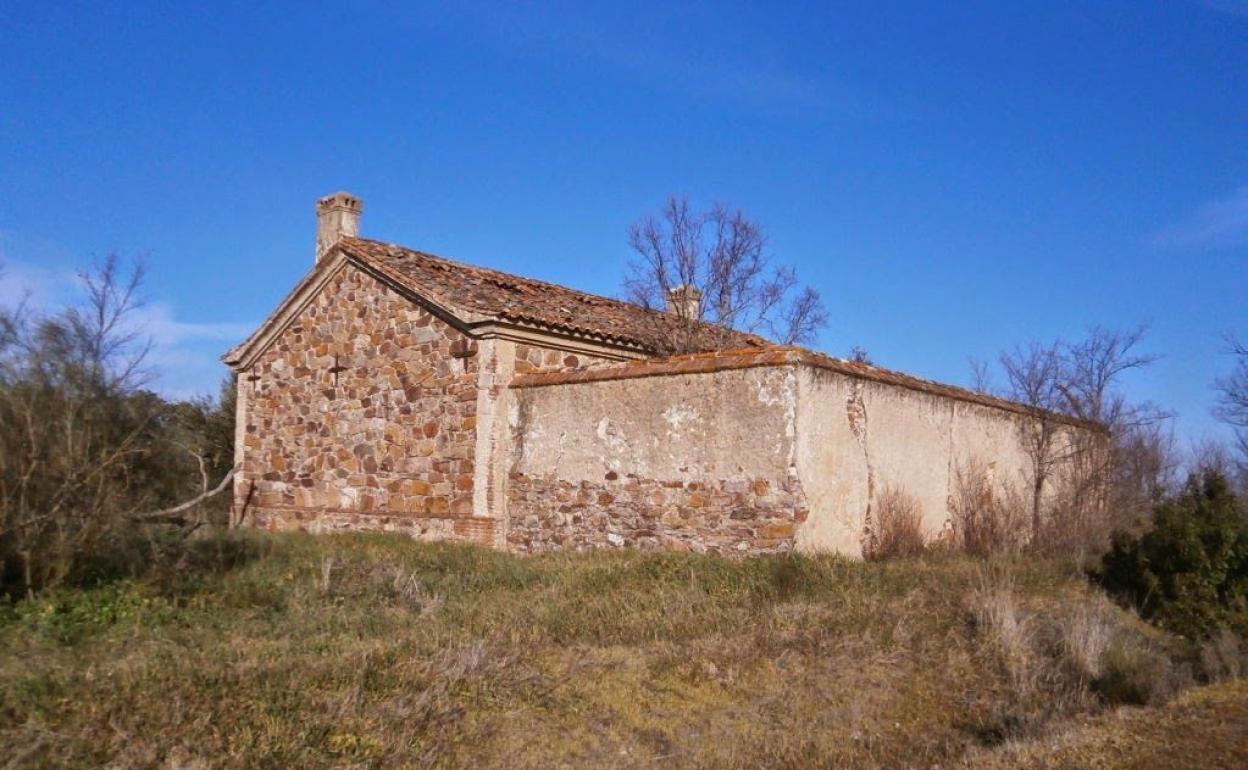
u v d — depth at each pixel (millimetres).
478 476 16062
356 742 6508
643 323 19672
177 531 11969
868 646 9695
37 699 6621
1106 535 16984
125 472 10562
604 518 14711
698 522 13625
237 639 8844
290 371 19641
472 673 7961
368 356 18156
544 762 6879
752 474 13164
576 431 15227
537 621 10109
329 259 18734
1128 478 20547
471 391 16344
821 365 13312
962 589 11859
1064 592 12719
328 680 7453
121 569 10656
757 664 9141
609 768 6926
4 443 9594
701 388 13789
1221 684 8859
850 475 13852
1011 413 18031
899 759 7480
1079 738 7281
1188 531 11828
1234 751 6719
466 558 14188
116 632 8883
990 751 7328
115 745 6031
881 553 14273
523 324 16359
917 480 15359
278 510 19375
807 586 11648
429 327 17109
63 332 10172
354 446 18250
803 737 7770
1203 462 19016
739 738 7680
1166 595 11883
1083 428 19891
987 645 9773
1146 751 6840
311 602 10727
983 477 16984
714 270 21641
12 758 5738
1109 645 9656
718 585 11695
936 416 15969
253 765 5992
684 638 9805
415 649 8500
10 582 9719
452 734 6977
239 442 20422
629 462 14484
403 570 12273
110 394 10453
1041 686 9062
